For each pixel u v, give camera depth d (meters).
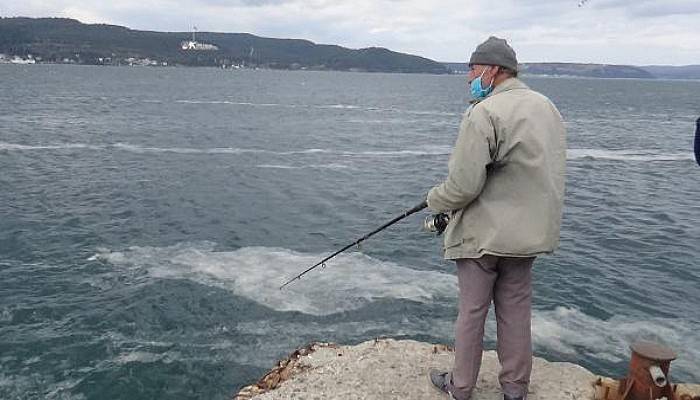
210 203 21.55
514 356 4.24
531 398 4.57
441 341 11.12
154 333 11.16
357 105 84.50
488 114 3.70
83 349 10.59
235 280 13.57
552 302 12.99
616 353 10.93
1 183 23.72
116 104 68.62
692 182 29.30
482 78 3.90
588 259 16.11
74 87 100.25
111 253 15.50
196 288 13.09
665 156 38.41
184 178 26.16
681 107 97.19
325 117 62.59
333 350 5.52
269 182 26.06
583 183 28.05
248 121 54.69
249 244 16.56
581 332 11.66
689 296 13.73
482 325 4.20
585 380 4.84
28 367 10.02
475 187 3.72
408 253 15.91
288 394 4.73
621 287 14.06
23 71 168.12
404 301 12.64
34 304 12.30
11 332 11.13
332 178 27.64
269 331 11.30
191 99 82.81
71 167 27.86
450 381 4.45
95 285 13.33
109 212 19.75
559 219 3.88
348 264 14.84
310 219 19.78
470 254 4.00
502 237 3.82
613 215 21.48
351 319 11.83
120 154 32.38
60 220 18.55
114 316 11.78
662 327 11.99
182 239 16.86
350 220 19.86
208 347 10.71
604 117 71.50
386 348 5.43
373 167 31.31
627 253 16.86
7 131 40.19
